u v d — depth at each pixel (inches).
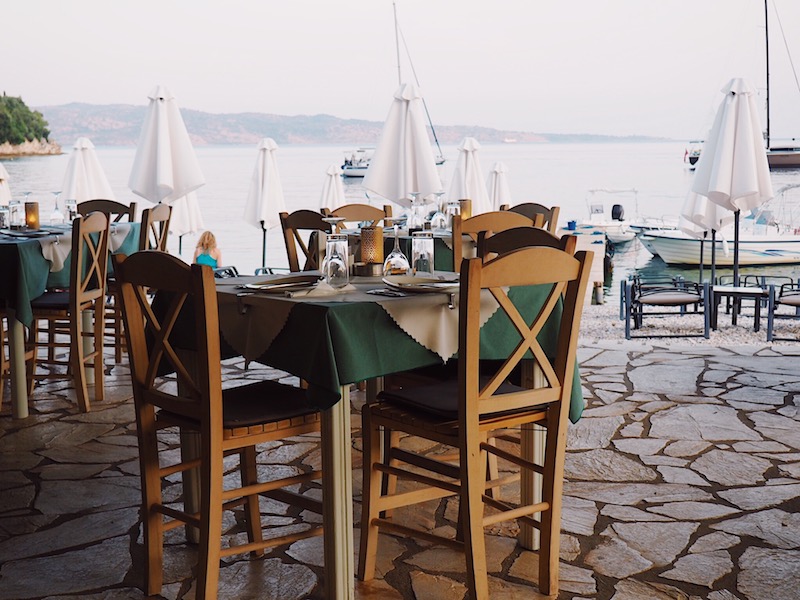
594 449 154.7
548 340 109.3
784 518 123.1
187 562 111.3
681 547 114.0
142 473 101.9
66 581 106.0
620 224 784.9
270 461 149.8
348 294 102.4
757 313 342.6
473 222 174.9
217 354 91.5
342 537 96.7
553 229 211.8
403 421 100.1
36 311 185.6
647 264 751.1
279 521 124.0
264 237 356.2
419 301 98.8
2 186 320.8
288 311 95.4
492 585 104.0
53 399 191.0
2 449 156.8
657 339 331.6
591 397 191.6
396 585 104.6
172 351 97.0
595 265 531.5
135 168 287.3
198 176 291.1
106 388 200.5
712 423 170.7
